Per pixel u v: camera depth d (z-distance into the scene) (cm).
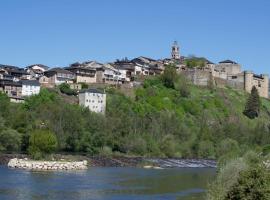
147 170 16562
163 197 9450
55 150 18250
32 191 9494
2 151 17512
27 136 18388
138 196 9494
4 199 8438
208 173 15812
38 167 14612
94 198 9006
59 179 11862
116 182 11825
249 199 4716
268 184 4709
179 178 13662
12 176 12025
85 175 13312
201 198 9388
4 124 19188
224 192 5612
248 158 7694
